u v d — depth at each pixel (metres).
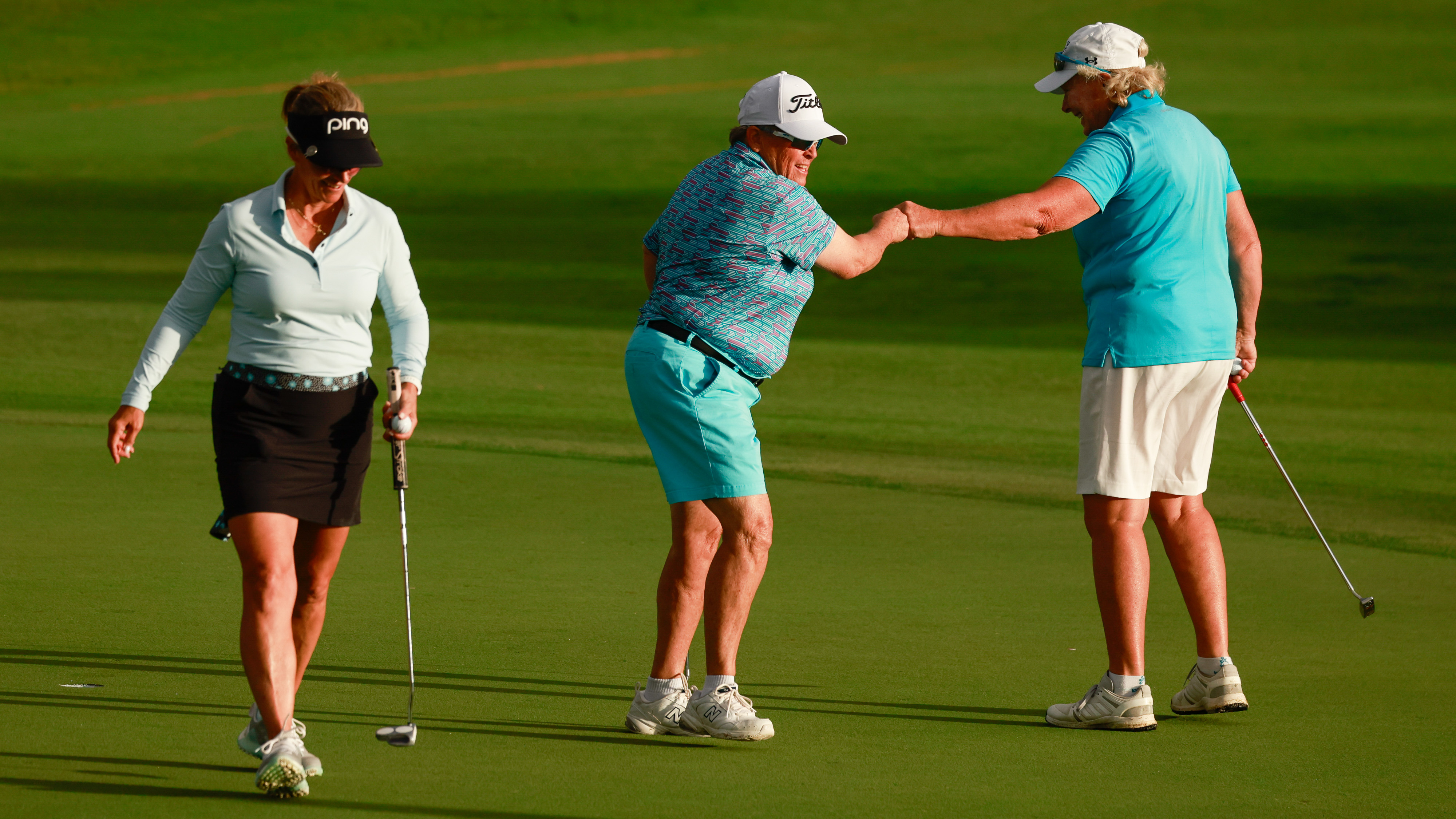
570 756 15.75
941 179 133.88
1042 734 17.02
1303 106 166.25
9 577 23.20
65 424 39.56
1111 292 17.98
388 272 15.35
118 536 26.28
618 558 26.08
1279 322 76.75
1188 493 18.20
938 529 29.45
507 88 189.62
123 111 176.25
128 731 16.02
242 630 14.42
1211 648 18.02
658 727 16.67
